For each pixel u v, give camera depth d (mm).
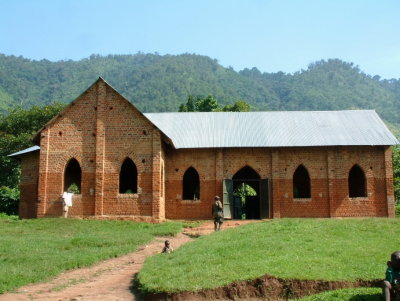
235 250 18453
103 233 27984
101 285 16922
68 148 34562
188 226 32188
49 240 24797
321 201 36500
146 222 32812
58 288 16500
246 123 39812
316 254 17500
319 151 37062
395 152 51219
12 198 51281
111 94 35000
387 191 36281
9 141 59719
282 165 37062
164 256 19391
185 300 14367
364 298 13109
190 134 38281
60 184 34125
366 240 19875
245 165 37156
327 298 13289
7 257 20344
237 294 14609
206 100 71438
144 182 33969
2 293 15852
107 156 34312
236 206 41531
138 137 34469
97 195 33750
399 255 12742
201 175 37062
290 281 14867
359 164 36750
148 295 14859
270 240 19750
